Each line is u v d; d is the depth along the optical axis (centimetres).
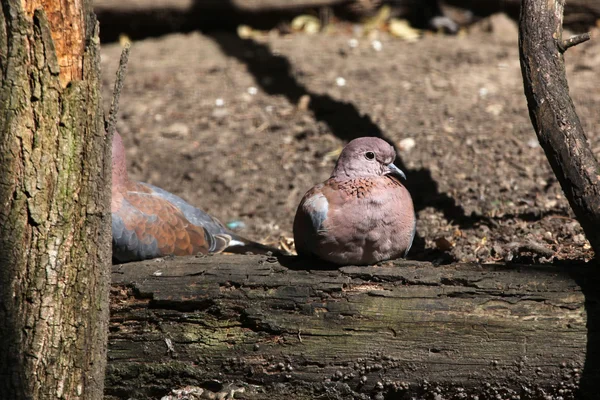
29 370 689
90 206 707
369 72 1745
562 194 1177
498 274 750
